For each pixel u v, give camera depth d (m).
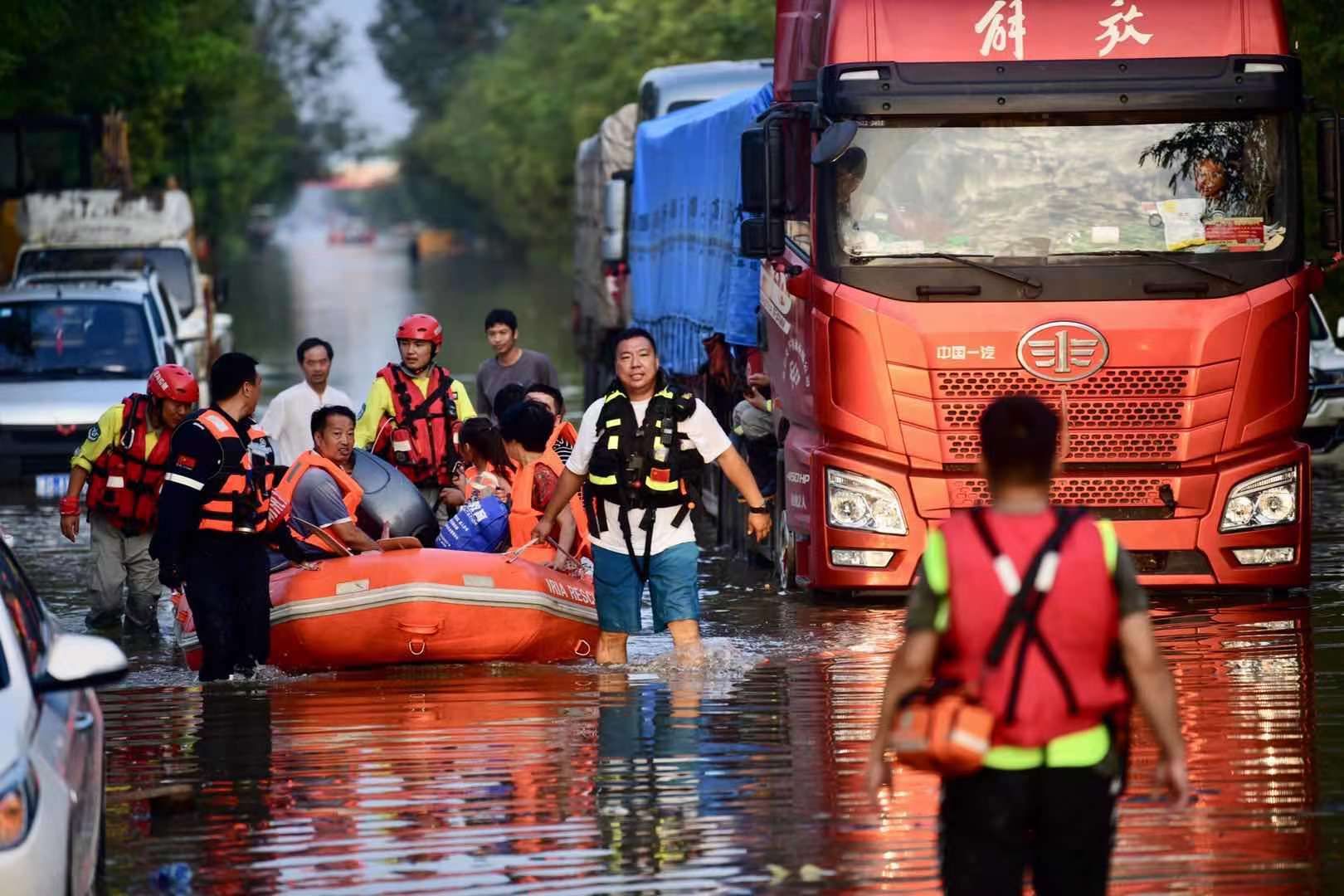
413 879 21.12
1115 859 21.22
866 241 36.88
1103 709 16.06
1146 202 36.78
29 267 88.38
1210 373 36.66
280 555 36.06
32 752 17.92
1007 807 16.05
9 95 105.38
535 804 24.06
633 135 84.00
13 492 65.75
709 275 51.62
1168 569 37.12
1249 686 29.84
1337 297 73.88
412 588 32.69
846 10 37.00
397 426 41.50
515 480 35.41
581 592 34.72
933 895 20.16
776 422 42.56
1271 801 23.44
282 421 42.56
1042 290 36.59
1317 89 67.44
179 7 133.00
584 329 94.12
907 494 36.88
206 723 29.41
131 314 70.50
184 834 23.12
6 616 19.80
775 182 37.88
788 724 28.23
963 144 36.81
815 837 22.33
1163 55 36.81
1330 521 51.03
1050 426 16.28
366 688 32.06
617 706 29.91
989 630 15.96
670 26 172.88
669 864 21.42
